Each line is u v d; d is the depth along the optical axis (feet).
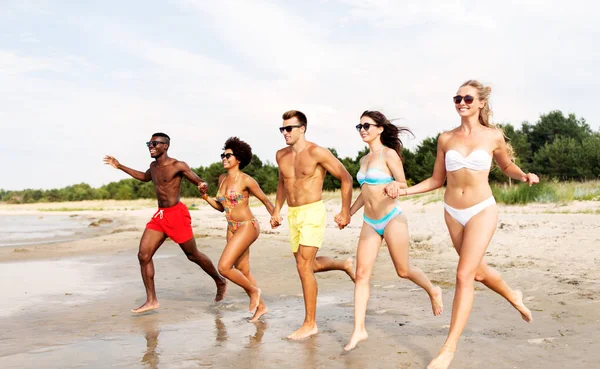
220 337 15.83
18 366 13.29
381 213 14.90
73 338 16.05
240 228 18.51
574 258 26.27
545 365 12.27
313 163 15.97
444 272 25.64
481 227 12.85
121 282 27.12
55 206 225.97
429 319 17.10
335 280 25.44
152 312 19.80
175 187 20.49
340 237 41.83
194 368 12.88
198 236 51.08
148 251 20.08
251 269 29.89
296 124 16.02
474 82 13.41
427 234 38.81
